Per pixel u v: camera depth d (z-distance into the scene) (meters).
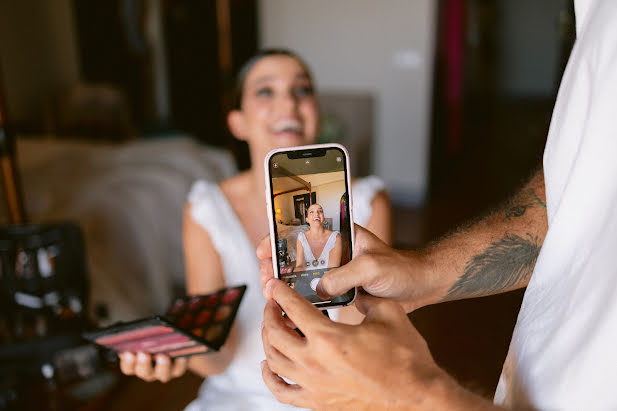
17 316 1.37
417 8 3.75
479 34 7.07
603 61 0.46
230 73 4.55
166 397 1.55
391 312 0.45
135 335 0.83
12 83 3.81
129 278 2.05
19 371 1.34
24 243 1.33
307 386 0.46
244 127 1.21
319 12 4.02
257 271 1.17
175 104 5.10
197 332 0.88
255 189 1.19
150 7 4.94
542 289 0.47
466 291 0.60
